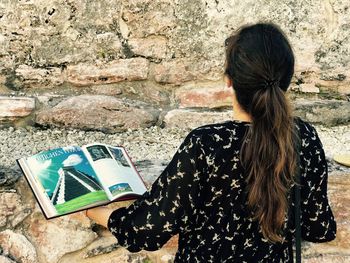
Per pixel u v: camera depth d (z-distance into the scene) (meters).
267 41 1.48
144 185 2.02
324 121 3.02
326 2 3.02
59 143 2.71
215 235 1.55
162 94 3.02
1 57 2.91
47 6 2.89
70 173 1.91
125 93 3.00
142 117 2.92
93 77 2.96
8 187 2.28
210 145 1.51
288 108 1.49
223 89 3.02
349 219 2.40
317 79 3.06
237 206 1.53
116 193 1.89
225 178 1.52
